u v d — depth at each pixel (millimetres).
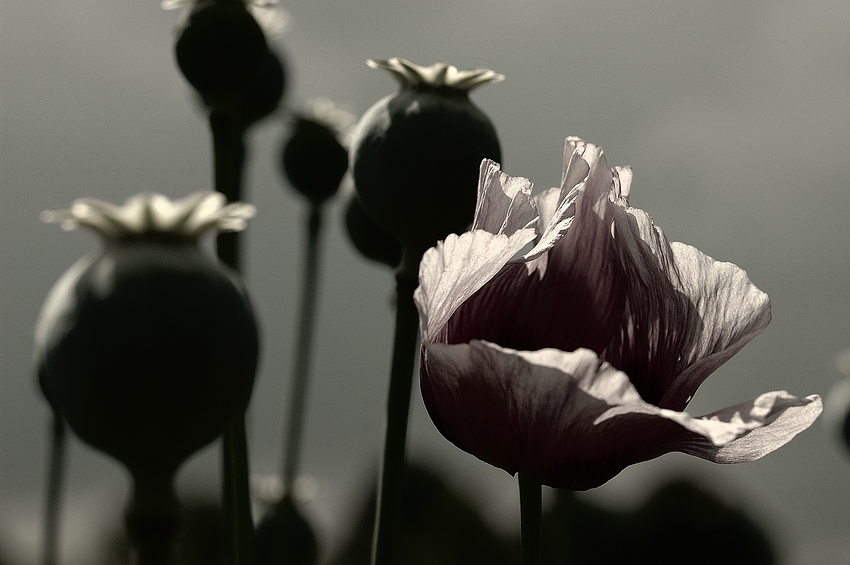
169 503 670
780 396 688
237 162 938
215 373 663
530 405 698
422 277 699
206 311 663
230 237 817
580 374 687
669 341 724
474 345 691
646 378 724
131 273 661
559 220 715
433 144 792
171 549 672
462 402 706
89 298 661
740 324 723
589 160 723
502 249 700
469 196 796
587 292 722
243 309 670
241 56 803
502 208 728
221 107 807
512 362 690
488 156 801
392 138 793
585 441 701
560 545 914
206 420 666
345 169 992
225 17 803
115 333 658
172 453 667
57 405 666
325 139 988
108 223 667
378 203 798
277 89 942
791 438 713
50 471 851
